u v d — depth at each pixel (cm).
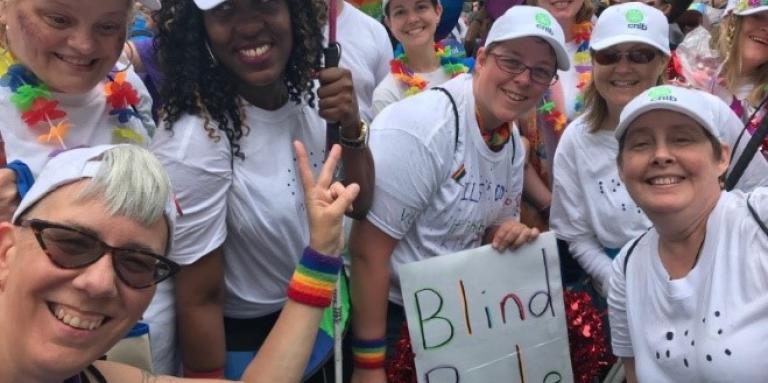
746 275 205
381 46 410
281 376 187
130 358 204
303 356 191
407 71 404
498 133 267
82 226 137
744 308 204
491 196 274
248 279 251
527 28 244
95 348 145
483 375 271
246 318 259
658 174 218
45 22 194
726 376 206
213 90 228
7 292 142
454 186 261
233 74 232
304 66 246
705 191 216
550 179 389
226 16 221
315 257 191
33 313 141
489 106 256
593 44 323
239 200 235
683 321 221
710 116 217
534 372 278
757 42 345
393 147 251
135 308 147
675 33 521
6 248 146
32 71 206
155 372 235
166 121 225
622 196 316
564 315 282
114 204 139
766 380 203
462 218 267
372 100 399
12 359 142
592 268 327
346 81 236
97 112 222
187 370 245
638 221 312
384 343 269
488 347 271
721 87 365
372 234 258
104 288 138
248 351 261
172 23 225
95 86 217
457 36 567
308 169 199
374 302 263
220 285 242
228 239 245
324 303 193
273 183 240
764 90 345
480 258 268
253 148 236
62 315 140
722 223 213
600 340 291
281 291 257
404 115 254
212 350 241
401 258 270
